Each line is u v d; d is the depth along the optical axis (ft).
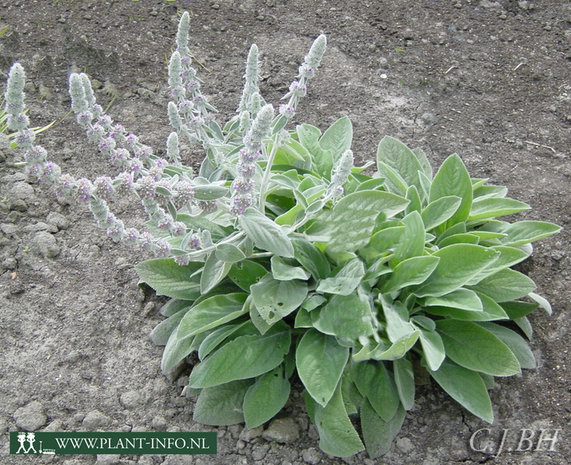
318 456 3.54
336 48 5.76
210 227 3.66
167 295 3.91
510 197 4.67
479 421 3.67
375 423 3.53
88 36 5.67
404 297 3.66
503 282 3.75
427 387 3.82
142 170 3.17
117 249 4.39
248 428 3.61
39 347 3.92
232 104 5.26
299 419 3.68
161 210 3.18
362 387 3.53
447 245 3.80
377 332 3.48
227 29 5.90
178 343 3.70
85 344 3.95
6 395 3.74
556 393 3.77
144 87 5.37
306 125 4.28
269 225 3.27
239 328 3.63
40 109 5.12
